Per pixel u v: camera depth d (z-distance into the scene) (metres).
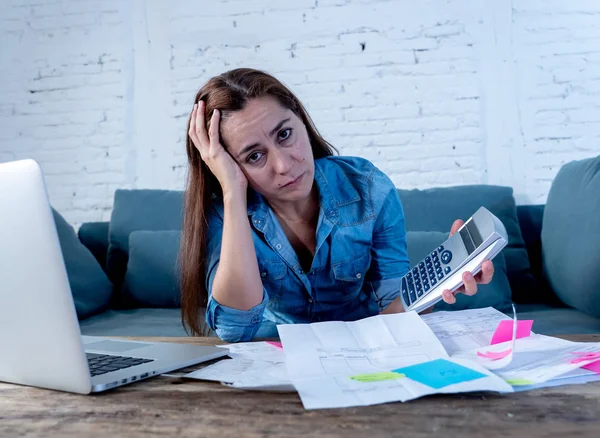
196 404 0.68
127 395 0.73
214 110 1.19
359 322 0.93
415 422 0.59
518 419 0.59
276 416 0.62
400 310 1.30
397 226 1.45
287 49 2.82
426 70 2.74
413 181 2.76
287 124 1.17
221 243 1.27
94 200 2.96
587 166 2.09
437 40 2.73
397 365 0.77
